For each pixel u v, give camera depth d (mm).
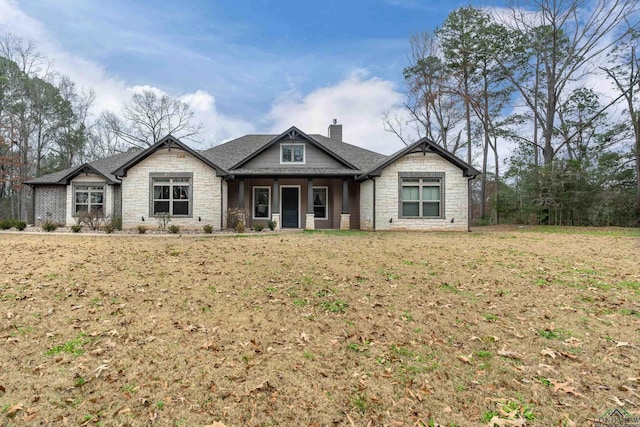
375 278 6164
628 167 20219
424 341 3797
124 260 7324
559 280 5984
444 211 15492
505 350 3564
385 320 4363
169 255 7969
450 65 24844
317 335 3939
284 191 17438
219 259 7598
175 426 2438
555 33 21406
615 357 3404
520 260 7625
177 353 3475
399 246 9617
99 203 17312
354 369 3225
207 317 4398
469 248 9320
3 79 27062
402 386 2957
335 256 8016
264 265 7059
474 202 36188
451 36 24812
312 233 13344
